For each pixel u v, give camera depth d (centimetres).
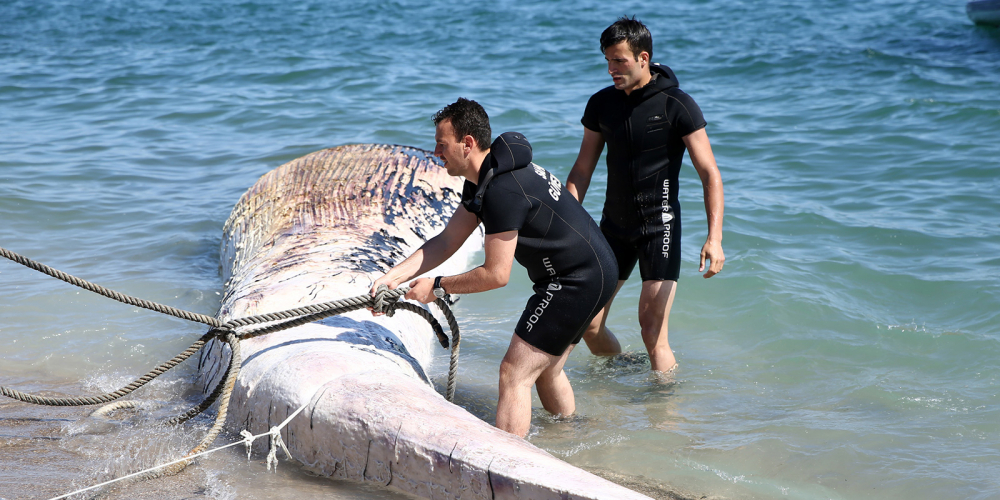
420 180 758
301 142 1096
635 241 500
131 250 753
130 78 1527
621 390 504
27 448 414
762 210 802
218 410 423
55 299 639
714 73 1488
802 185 881
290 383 402
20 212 827
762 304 604
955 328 559
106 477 381
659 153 479
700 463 411
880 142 1018
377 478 369
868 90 1302
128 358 548
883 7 2225
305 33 2070
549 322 412
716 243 461
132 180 954
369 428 368
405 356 449
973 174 878
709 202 469
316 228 638
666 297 500
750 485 391
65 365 534
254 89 1424
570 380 521
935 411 458
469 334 598
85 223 816
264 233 662
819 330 569
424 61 1667
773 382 508
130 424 448
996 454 410
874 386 490
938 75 1395
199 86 1455
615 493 302
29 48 1884
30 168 976
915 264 664
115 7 2566
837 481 393
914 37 1780
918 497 378
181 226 815
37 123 1208
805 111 1189
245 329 447
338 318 467
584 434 445
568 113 1205
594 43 1809
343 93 1377
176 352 561
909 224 745
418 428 358
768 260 679
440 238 428
